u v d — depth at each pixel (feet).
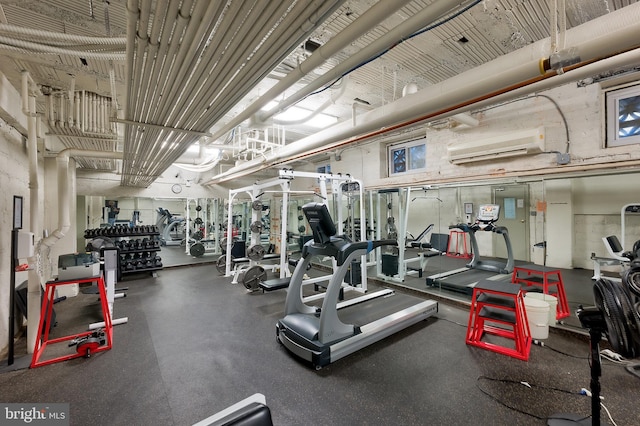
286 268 18.58
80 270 9.90
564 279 15.92
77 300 15.31
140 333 10.95
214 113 8.50
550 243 19.07
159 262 21.27
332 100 11.02
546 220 19.27
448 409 6.58
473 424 6.10
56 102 11.18
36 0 6.77
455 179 17.29
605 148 12.29
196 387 7.56
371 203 20.92
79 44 5.90
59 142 15.28
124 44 5.88
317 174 16.37
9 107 9.52
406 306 12.17
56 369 8.48
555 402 6.75
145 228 21.91
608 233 17.03
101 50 6.13
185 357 9.11
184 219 37.14
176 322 12.04
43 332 10.91
